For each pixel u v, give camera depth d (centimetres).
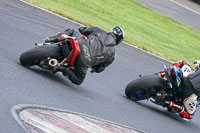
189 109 2883
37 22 4228
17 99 1964
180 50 6581
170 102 2836
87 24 5256
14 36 3303
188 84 2828
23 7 4619
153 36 6850
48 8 5128
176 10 10325
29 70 2555
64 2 6334
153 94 2889
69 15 5312
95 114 2262
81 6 6644
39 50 2503
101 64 2728
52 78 2631
